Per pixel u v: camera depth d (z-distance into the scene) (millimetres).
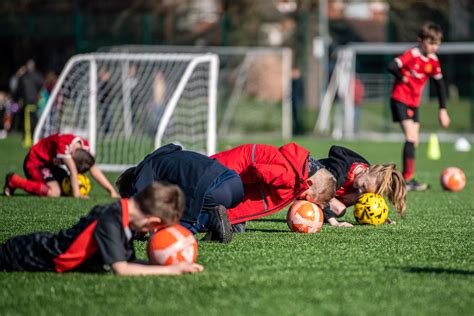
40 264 14391
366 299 12656
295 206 20250
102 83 47406
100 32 77938
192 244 14555
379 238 19250
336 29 103500
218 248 17484
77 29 77500
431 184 35844
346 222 22141
